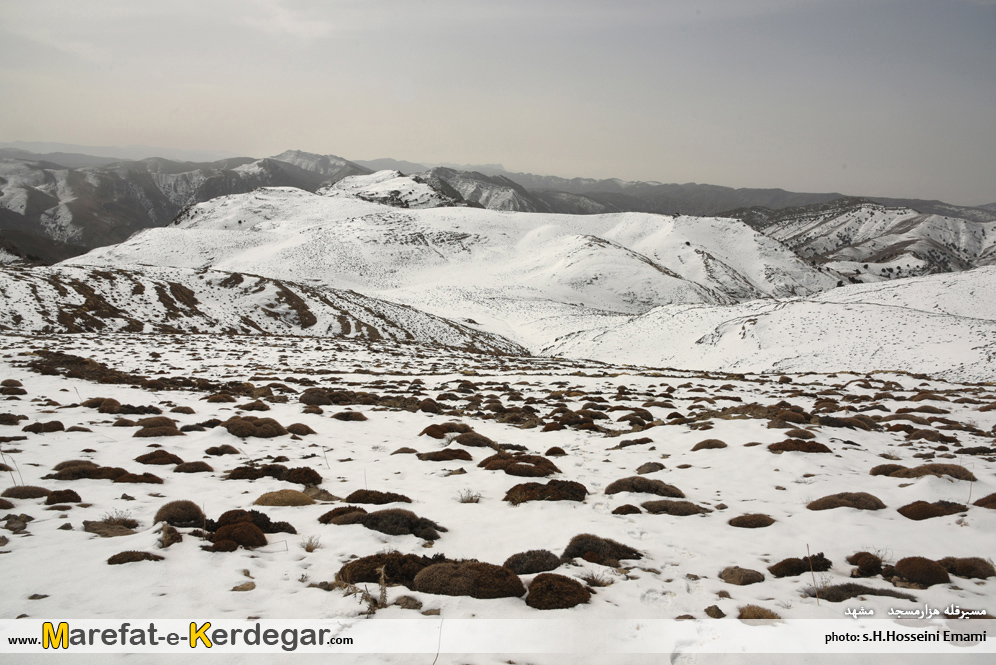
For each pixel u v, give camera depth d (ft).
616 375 111.75
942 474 35.24
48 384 73.41
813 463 39.91
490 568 20.94
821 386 94.38
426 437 52.01
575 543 24.64
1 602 17.87
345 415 59.26
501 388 87.15
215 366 108.06
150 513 27.96
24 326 150.51
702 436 49.52
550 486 33.47
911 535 26.45
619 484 34.12
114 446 43.16
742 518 28.73
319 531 26.45
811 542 26.02
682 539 26.50
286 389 78.54
